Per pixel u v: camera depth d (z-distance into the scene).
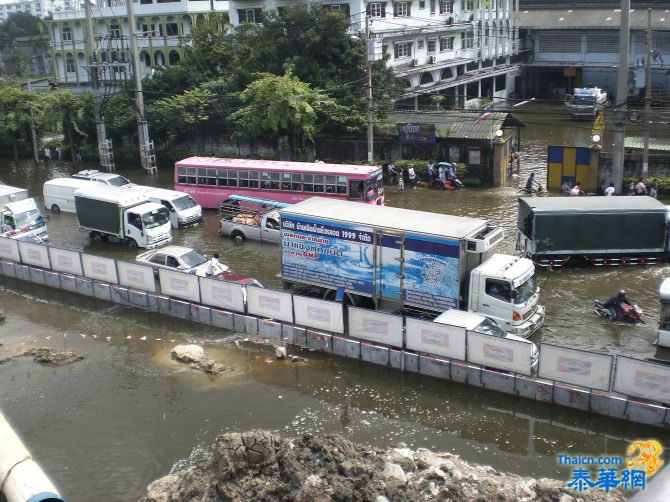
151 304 23.91
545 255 25.98
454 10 61.97
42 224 32.28
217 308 22.67
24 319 24.14
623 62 33.56
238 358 20.42
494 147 39.66
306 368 19.69
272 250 30.33
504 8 67.56
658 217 25.58
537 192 37.97
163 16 66.75
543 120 63.50
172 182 46.38
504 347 17.61
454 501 12.77
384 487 12.98
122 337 22.23
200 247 31.02
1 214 32.12
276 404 17.97
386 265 21.09
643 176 35.34
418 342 19.00
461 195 38.56
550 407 17.27
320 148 45.50
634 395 16.44
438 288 20.39
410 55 56.59
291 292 22.83
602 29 65.94
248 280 24.27
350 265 21.81
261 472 13.43
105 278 25.28
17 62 110.88
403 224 21.11
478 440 16.30
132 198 31.66
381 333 19.59
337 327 20.34
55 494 13.04
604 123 54.00
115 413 17.78
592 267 26.31
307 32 45.78
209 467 13.89
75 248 31.95
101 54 69.44
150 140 50.34
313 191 34.06
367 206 23.30
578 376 16.89
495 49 67.38
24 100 54.12
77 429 17.16
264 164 35.72
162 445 16.34
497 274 19.66
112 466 15.64
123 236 31.53
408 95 49.25
